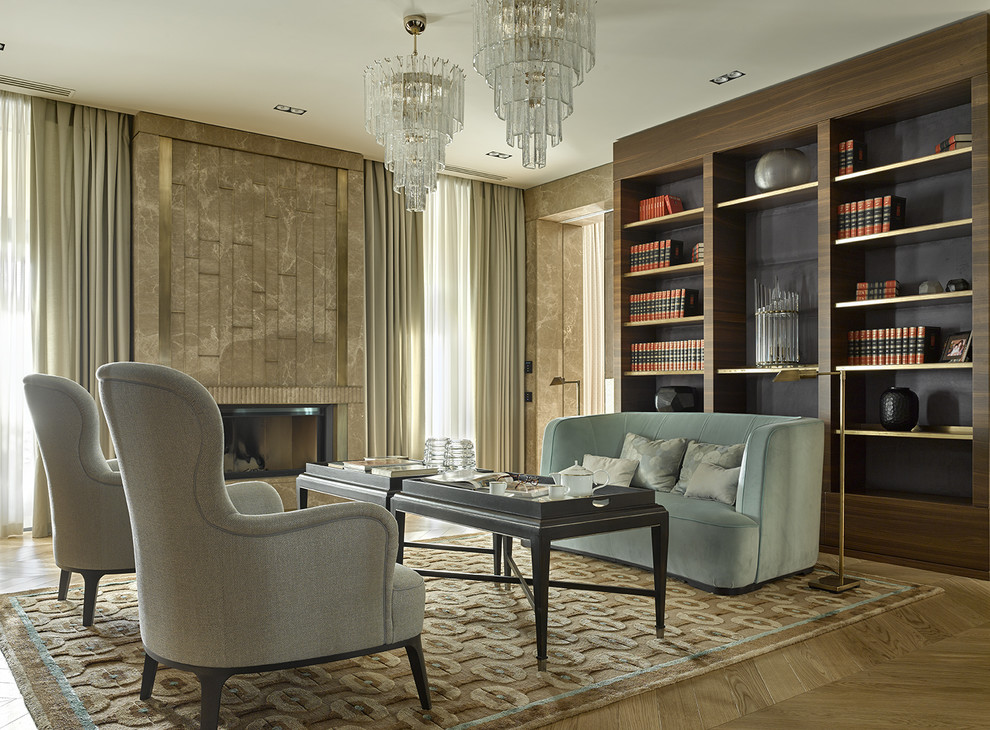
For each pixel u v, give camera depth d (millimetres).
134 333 5770
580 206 7410
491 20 3416
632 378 6516
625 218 6477
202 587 2133
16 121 5473
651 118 5984
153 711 2365
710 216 5750
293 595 2193
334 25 4434
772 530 3955
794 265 5637
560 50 3346
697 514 3955
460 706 2416
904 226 4832
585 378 8211
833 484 4930
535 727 2293
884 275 5082
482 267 7719
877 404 5055
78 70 5055
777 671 2818
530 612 3463
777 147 5598
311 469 4328
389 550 2328
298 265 6465
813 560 4258
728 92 5469
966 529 4258
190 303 5953
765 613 3477
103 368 2174
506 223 7910
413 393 7246
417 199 4277
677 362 6086
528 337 8000
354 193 6785
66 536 3258
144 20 4355
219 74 5125
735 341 5844
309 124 6074
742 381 5883
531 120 3510
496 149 6699
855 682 2756
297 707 2406
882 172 4773
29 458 5520
